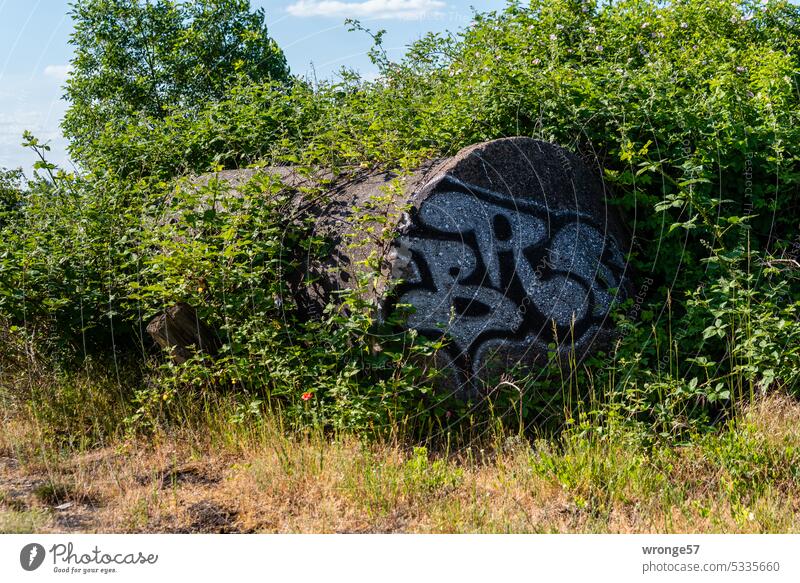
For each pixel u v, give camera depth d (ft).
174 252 17.83
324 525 12.60
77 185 23.21
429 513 12.96
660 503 12.84
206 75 44.62
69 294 19.38
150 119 28.63
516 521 12.53
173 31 46.60
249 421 16.43
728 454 13.65
